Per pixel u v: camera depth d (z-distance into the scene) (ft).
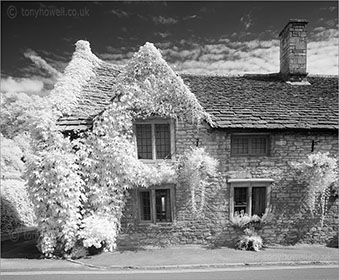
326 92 36.24
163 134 29.84
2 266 23.98
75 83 32.86
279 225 29.50
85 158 27.78
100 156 28.12
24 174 27.61
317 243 29.76
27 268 23.39
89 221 26.91
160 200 29.76
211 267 23.09
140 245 28.73
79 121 28.76
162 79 29.14
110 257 25.80
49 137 27.37
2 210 38.63
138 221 29.07
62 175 26.37
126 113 28.60
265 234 29.43
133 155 28.63
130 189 28.99
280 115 30.81
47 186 26.53
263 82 38.42
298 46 38.06
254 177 29.43
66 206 26.35
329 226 29.89
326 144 29.91
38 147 27.48
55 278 20.86
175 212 28.96
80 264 24.26
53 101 29.19
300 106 32.78
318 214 29.73
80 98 32.04
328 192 29.60
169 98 29.19
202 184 28.37
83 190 27.89
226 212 29.30
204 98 33.22
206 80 38.32
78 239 26.73
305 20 37.70
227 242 29.17
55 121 28.25
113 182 28.04
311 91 36.29
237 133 29.50
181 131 29.22
